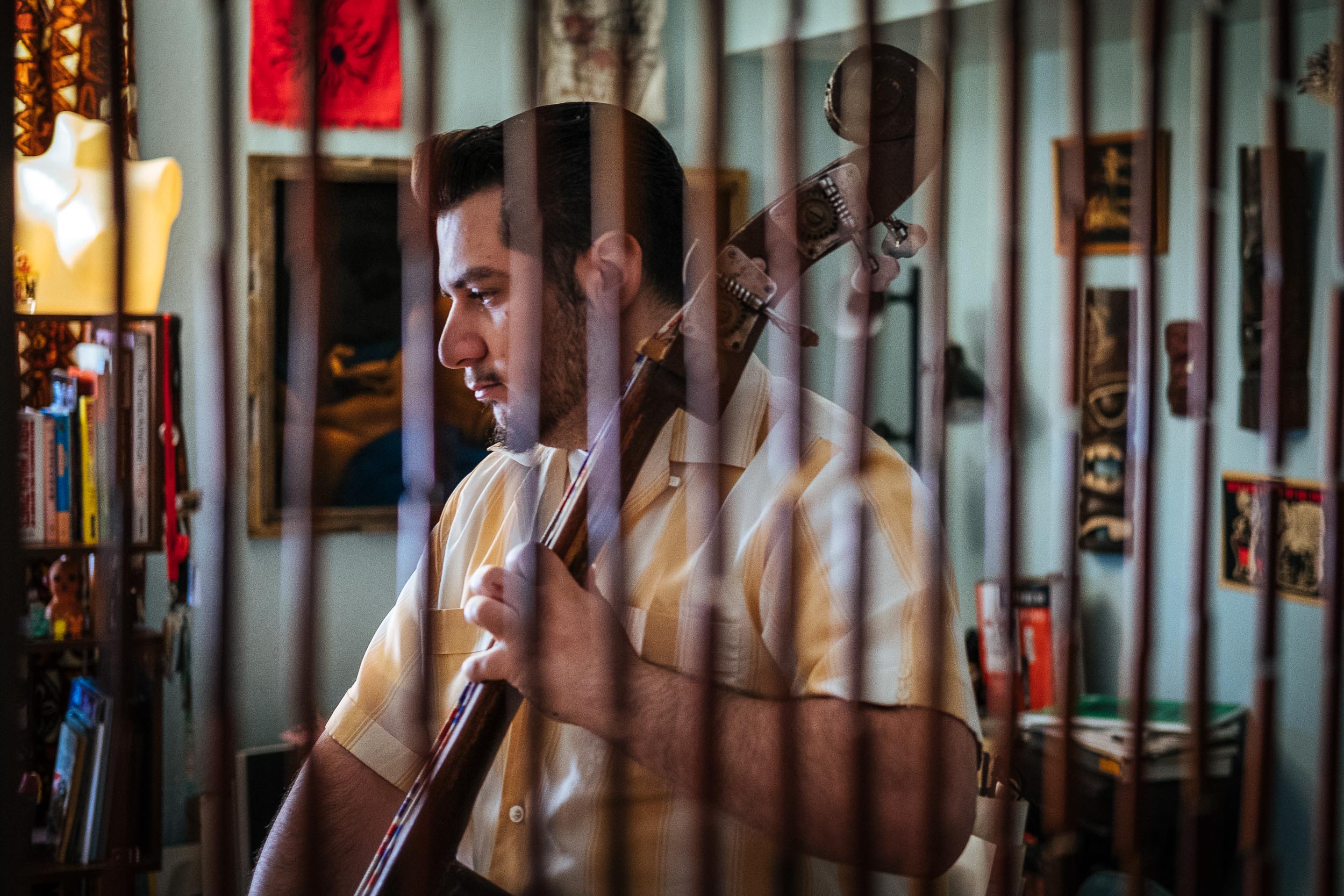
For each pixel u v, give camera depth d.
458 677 1.05
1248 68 2.85
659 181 0.94
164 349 2.38
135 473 2.38
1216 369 0.89
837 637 0.85
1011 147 0.82
